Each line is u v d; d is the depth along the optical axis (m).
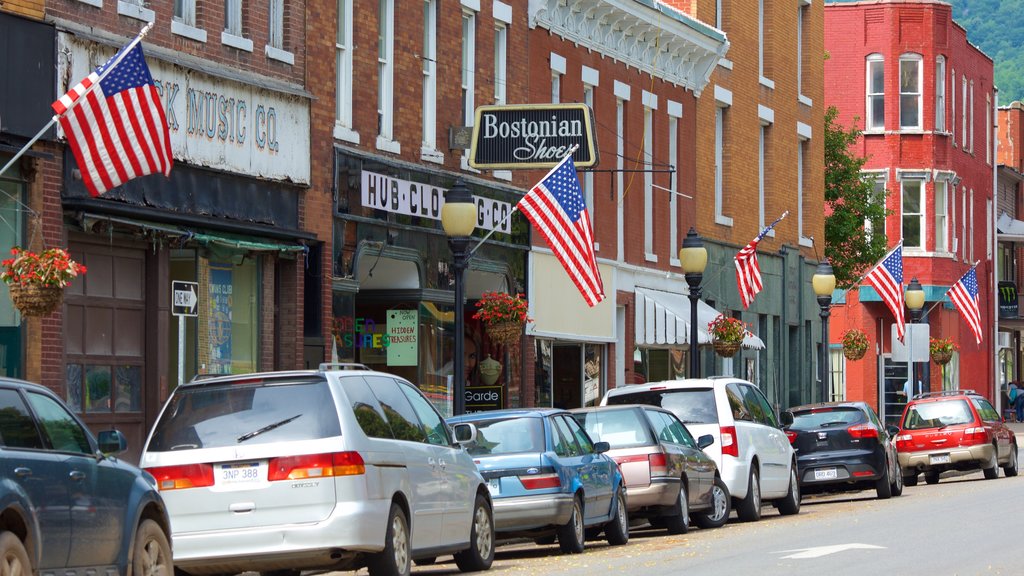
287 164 33.22
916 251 85.38
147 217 28.69
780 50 63.75
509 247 43.41
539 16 44.84
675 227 54.28
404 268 39.00
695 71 55.25
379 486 19.80
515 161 39.25
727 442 33.28
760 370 62.22
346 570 23.39
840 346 83.81
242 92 31.66
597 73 48.41
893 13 85.38
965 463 48.03
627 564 23.45
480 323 43.31
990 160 98.88
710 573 21.56
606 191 48.94
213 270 31.47
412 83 38.72
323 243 34.56
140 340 29.44
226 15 32.00
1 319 25.69
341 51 35.88
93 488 16.09
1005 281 101.75
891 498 41.50
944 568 21.80
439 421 23.17
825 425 41.06
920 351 63.06
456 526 22.52
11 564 14.20
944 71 86.94
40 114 26.16
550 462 25.47
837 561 23.02
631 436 29.77
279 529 19.19
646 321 51.41
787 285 64.44
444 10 40.22
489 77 42.56
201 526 19.33
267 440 19.44
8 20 25.55
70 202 26.81
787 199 64.50
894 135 85.25
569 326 46.78
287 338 33.66
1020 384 101.62
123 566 16.67
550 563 24.28
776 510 39.22
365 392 20.69
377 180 36.69
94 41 27.45
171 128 29.39
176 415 19.81
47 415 15.95
